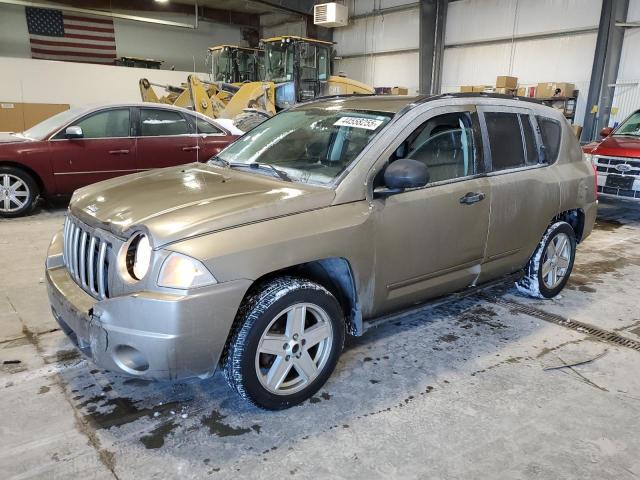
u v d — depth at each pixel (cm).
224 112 1120
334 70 2000
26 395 267
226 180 294
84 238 257
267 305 237
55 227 616
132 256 230
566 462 226
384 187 277
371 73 1872
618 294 439
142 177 317
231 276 223
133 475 212
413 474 216
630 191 720
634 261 544
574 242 424
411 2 1680
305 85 1370
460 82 1566
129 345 217
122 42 1977
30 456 221
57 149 653
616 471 221
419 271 301
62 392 271
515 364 313
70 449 227
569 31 1282
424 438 240
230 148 371
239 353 235
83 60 1903
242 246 227
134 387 278
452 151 317
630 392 284
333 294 284
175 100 1319
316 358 270
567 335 356
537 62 1366
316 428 246
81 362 302
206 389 278
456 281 328
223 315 223
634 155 710
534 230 375
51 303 276
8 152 631
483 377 297
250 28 2281
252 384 241
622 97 1194
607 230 690
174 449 229
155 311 212
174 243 218
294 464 221
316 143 314
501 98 359
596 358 323
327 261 270
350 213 263
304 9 1864
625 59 1191
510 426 251
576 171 412
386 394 277
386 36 1791
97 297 245
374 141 283
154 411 257
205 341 221
